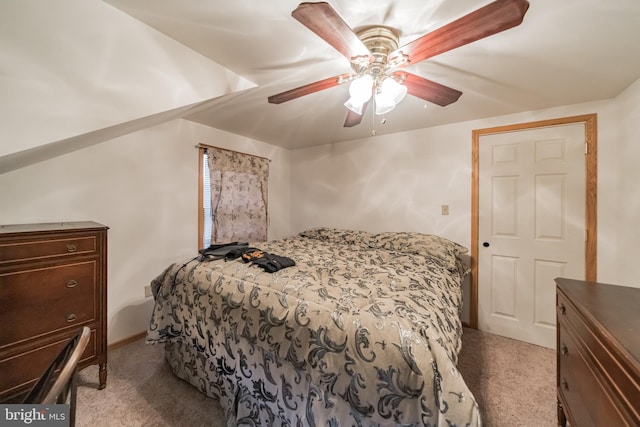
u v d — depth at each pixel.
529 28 1.22
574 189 2.13
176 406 1.52
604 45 1.34
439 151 2.71
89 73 1.17
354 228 3.28
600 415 0.89
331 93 1.96
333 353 1.03
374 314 1.08
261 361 1.26
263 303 1.30
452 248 2.35
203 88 1.53
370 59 1.19
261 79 1.76
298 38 1.34
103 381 1.67
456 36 1.02
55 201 1.85
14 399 1.37
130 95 1.28
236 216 3.07
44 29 1.07
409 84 1.41
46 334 1.45
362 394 0.95
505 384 1.75
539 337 2.26
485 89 1.87
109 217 2.12
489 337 2.39
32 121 1.06
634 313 0.96
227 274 1.58
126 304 2.23
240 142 3.15
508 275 2.39
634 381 0.70
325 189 3.53
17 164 1.50
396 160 2.97
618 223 1.96
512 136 2.37
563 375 1.28
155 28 1.33
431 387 0.86
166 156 2.47
